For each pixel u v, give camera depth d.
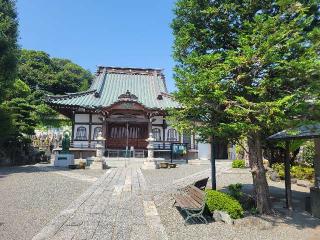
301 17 6.87
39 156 28.69
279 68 7.12
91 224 7.37
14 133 23.50
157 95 32.72
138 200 10.20
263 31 6.95
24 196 10.80
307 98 7.16
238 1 8.49
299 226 7.96
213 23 8.77
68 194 11.30
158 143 31.36
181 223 7.79
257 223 7.71
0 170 19.03
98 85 33.72
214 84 7.28
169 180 15.60
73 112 30.94
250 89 7.44
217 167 22.75
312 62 6.60
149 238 6.46
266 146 12.39
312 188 9.22
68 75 57.78
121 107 29.12
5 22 19.47
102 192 11.66
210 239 6.70
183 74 7.48
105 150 29.48
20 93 31.80
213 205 8.30
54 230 6.85
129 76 37.06
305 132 8.95
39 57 59.09
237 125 7.14
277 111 6.59
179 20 9.27
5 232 6.79
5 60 19.28
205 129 8.02
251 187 13.93
